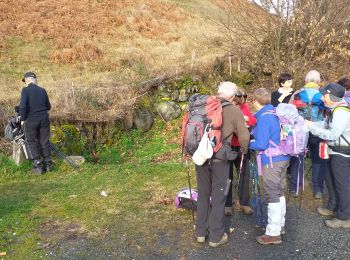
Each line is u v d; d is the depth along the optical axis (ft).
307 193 19.17
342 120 14.48
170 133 35.06
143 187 21.22
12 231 15.97
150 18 67.15
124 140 33.09
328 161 15.78
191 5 80.94
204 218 14.55
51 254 14.11
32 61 46.93
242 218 16.71
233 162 17.01
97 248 14.49
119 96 35.24
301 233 15.31
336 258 13.55
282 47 41.24
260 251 14.05
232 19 50.90
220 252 14.02
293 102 17.70
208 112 13.50
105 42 55.67
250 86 42.34
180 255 13.89
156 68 42.45
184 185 21.17
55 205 18.81
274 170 14.05
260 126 13.96
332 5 39.63
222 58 44.88
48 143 25.50
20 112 23.85
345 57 40.14
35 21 57.41
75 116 31.55
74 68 46.37
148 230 15.83
